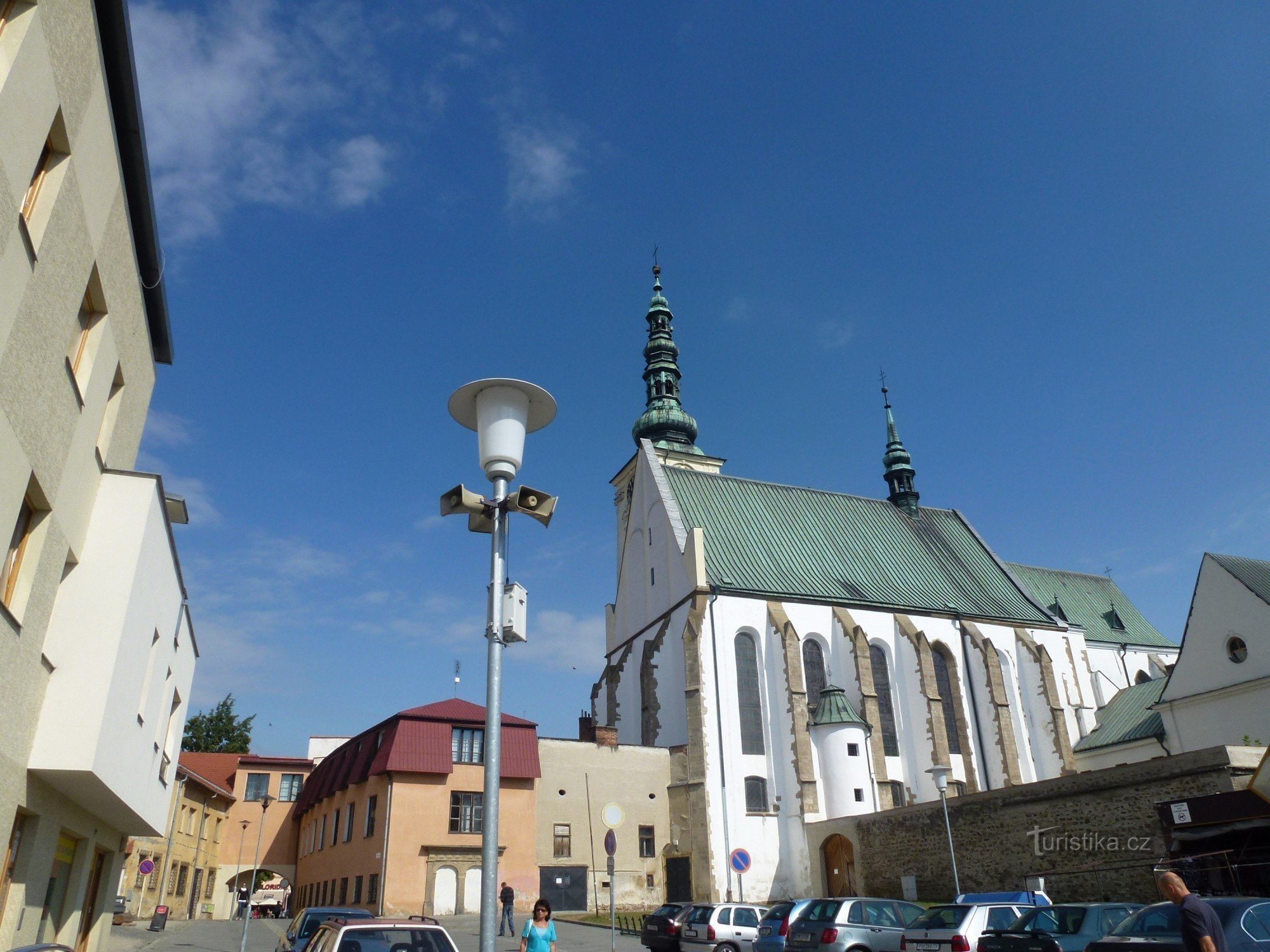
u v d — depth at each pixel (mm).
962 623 66750
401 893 45219
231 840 71562
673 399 85812
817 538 69938
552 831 50906
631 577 70188
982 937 20734
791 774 55250
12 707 14172
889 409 82500
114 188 16266
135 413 20891
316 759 79250
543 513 13406
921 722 60406
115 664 16578
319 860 58938
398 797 46781
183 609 24344
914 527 76750
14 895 15500
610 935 37625
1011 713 66375
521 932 39594
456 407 14344
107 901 24500
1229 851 27438
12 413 12766
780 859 53438
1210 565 46281
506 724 51250
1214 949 12367
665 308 89812
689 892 51625
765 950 26672
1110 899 32969
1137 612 87938
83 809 19609
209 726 96125
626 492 82812
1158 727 57844
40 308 13336
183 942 36969
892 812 46719
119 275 17672
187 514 23359
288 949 23344
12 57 11430
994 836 39500
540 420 14531
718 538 64750
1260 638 43156
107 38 14844
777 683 57750
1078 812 35281
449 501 13445
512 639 12680
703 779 53406
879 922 24781
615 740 54375
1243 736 43312
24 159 11945
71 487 16000
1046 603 81562
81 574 16984
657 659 61375
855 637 60250
